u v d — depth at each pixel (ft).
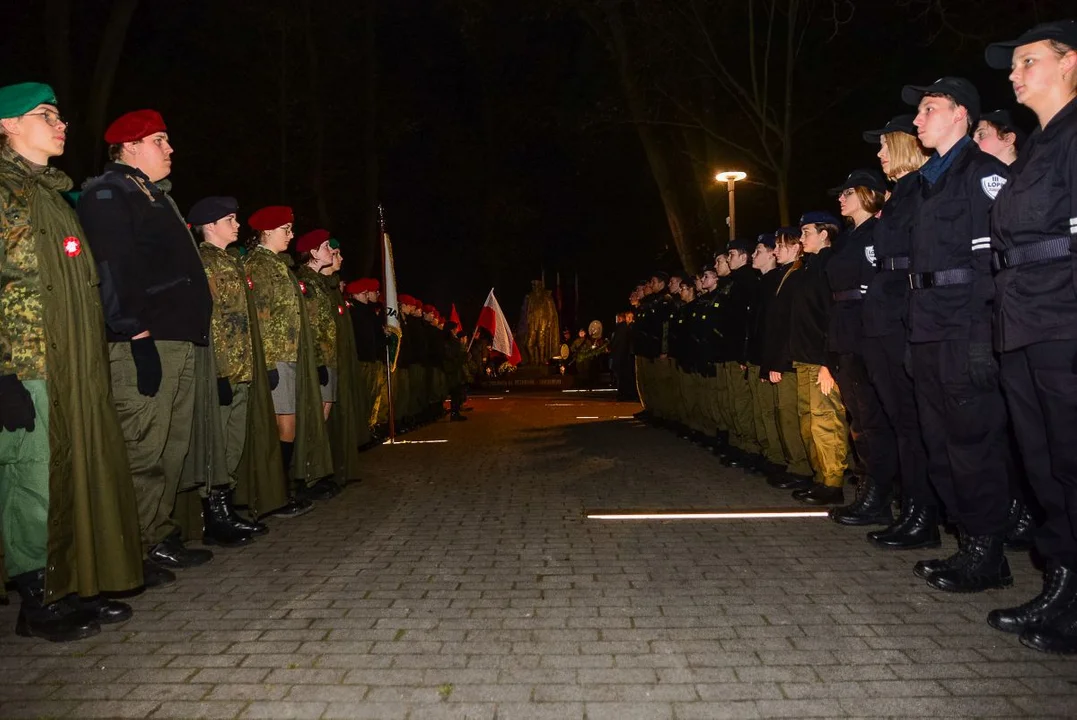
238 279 20.47
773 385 26.63
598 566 17.56
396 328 40.57
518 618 14.37
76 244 14.57
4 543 14.21
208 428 19.45
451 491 26.99
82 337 14.55
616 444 38.78
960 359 15.24
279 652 13.02
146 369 16.15
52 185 14.49
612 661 12.41
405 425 47.09
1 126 14.39
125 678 12.13
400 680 11.88
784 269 26.45
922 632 13.39
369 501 25.49
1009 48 13.92
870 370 18.98
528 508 23.89
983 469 15.40
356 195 85.66
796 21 55.52
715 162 67.26
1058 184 12.80
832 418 23.41
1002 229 13.47
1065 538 13.30
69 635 13.71
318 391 24.64
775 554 18.30
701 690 11.37
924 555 18.03
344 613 14.80
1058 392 12.87
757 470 29.50
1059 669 11.87
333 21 75.05
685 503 24.20
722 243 68.49
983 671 11.84
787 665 12.16
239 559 18.74
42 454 14.10
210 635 13.83
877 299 18.34
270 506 21.59
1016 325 13.20
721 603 14.99
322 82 75.82
